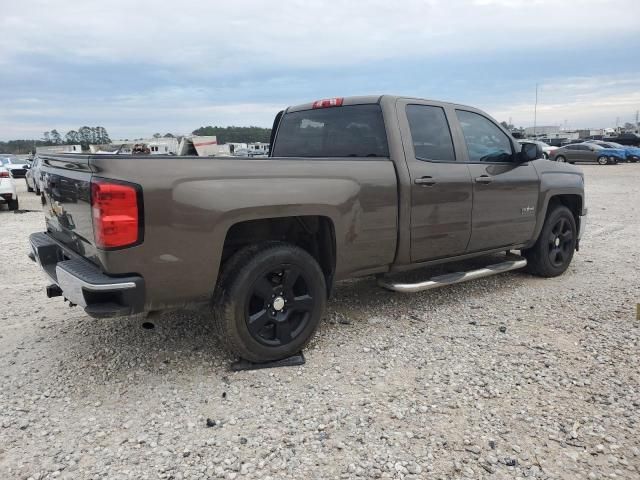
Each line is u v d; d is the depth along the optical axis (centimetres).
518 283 568
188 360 375
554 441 275
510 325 439
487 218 491
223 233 324
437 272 588
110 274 298
